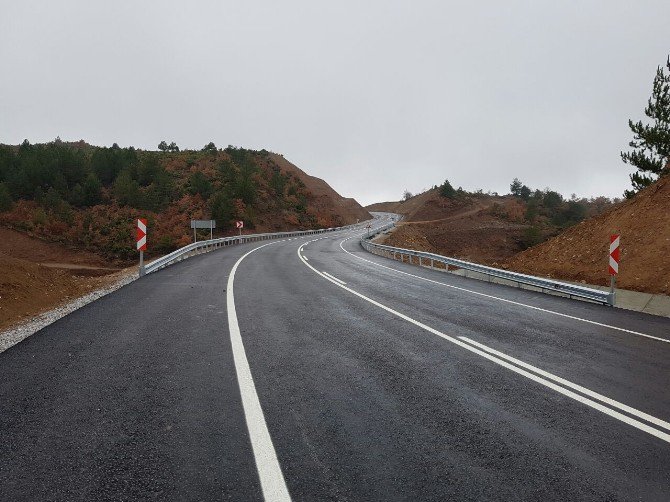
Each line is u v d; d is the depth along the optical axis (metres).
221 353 5.75
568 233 19.03
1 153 77.00
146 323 7.45
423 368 5.35
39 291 10.70
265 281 13.34
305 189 102.25
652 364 5.71
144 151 104.12
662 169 19.58
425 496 2.74
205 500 2.65
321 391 4.50
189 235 59.94
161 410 3.95
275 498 2.67
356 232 70.88
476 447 3.41
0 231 57.62
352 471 3.01
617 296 11.33
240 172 82.50
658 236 13.53
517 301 10.92
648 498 2.79
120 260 55.72
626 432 3.74
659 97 19.70
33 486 2.78
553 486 2.90
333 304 9.63
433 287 13.18
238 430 3.59
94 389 4.44
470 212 114.38
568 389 4.75
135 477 2.89
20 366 5.13
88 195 70.19
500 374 5.19
